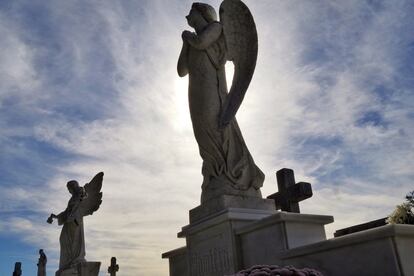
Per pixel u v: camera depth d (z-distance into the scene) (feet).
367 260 11.64
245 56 21.33
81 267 52.60
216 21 22.36
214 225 19.02
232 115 20.45
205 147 20.89
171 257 25.86
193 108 21.53
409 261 10.92
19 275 82.38
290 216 15.51
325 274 12.76
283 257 14.30
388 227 11.13
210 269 18.89
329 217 16.46
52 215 61.41
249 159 20.76
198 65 21.97
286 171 26.81
